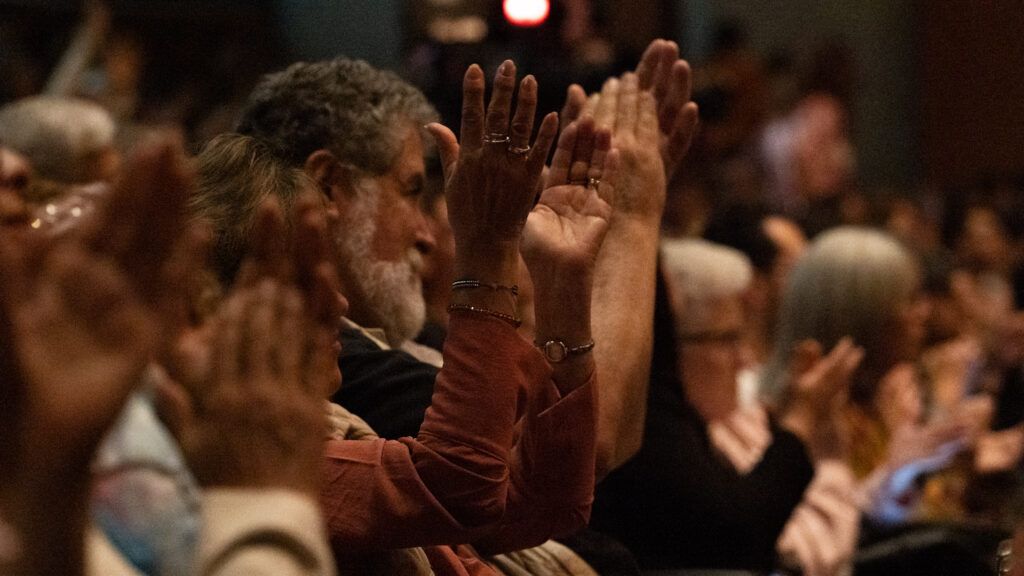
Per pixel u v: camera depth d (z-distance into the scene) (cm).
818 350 499
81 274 148
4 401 143
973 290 888
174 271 153
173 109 1098
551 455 275
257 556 163
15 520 143
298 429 174
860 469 588
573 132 285
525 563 325
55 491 144
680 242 566
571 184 285
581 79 695
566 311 277
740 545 427
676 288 533
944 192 1534
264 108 351
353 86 348
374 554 261
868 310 593
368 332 345
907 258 632
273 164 290
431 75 737
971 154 1952
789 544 495
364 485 247
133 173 150
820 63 1598
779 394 536
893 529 512
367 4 1395
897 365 601
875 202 1155
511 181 250
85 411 145
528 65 711
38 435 143
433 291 441
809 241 879
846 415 587
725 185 1248
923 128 1955
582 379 277
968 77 1961
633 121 339
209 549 165
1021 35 1944
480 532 247
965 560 486
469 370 248
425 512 244
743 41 1548
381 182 346
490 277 252
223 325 178
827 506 500
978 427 577
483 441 245
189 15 1321
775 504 437
